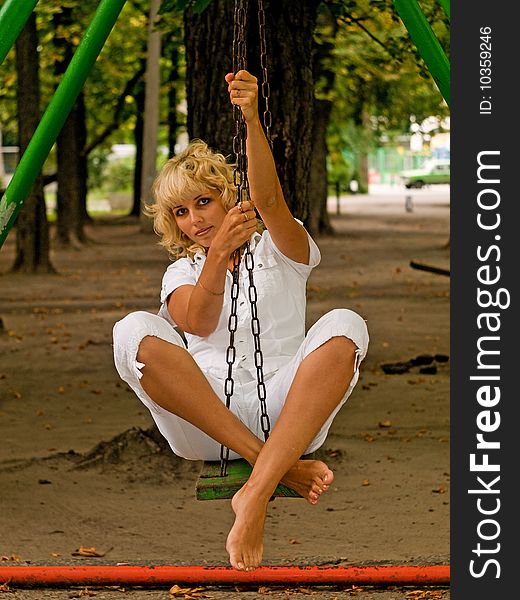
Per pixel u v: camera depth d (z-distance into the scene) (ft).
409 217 150.10
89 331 57.47
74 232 105.29
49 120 19.22
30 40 75.51
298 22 31.42
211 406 15.80
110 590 19.61
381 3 35.09
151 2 84.89
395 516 27.40
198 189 16.98
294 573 18.26
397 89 116.16
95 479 30.86
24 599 18.94
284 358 17.25
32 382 44.62
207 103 31.53
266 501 15.37
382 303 67.26
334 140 138.21
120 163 204.74
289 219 17.25
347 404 39.86
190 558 24.25
